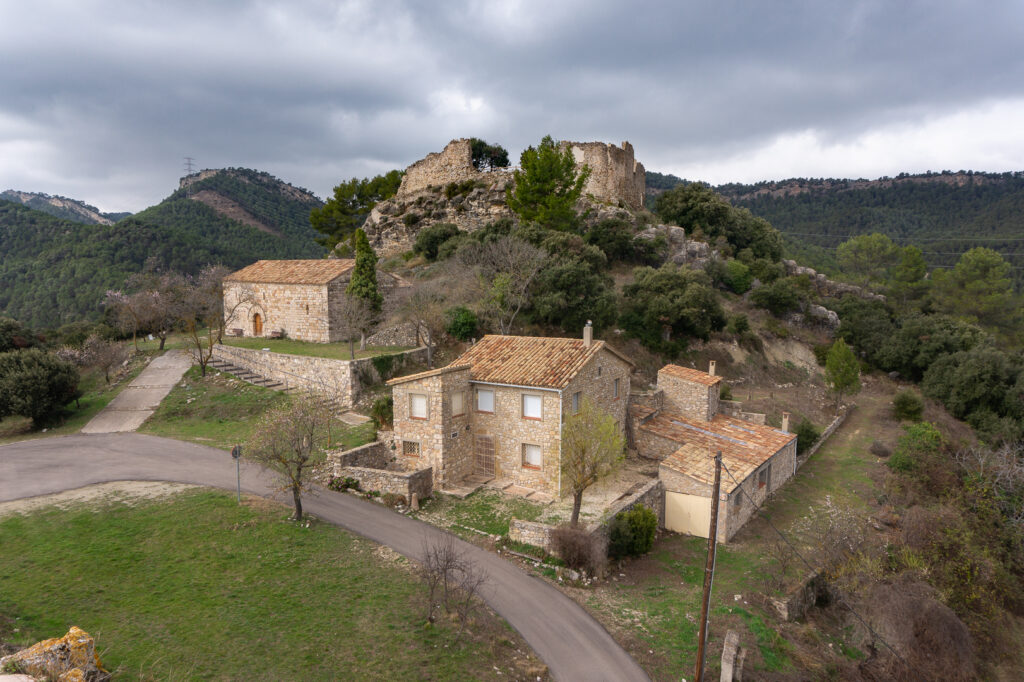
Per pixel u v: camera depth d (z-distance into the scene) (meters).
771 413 41.12
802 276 74.06
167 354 43.81
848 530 24.61
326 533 21.67
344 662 15.23
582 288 46.25
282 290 47.03
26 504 23.06
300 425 22.28
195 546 20.12
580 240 54.78
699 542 25.05
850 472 34.38
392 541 21.50
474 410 28.17
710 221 76.69
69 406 36.28
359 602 17.73
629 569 22.16
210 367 40.38
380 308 45.56
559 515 23.95
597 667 16.34
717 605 19.91
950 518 27.36
